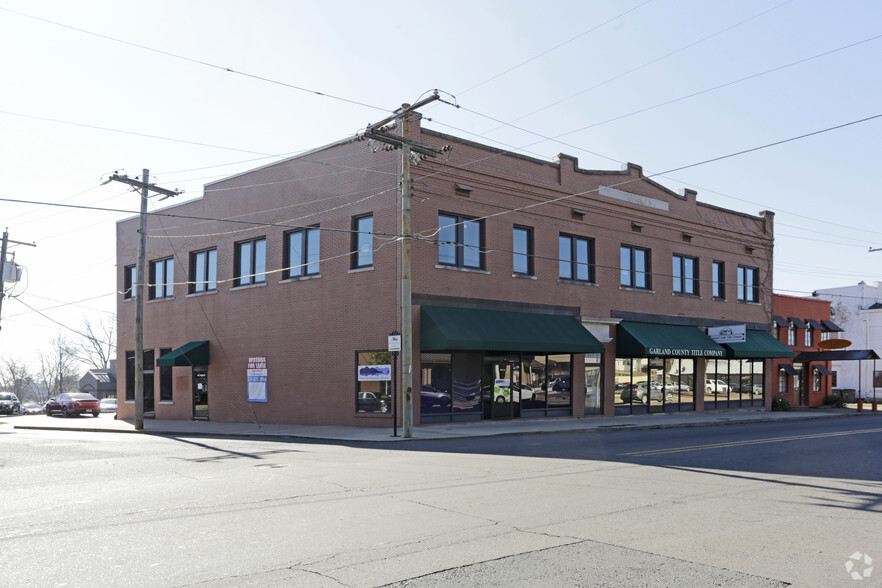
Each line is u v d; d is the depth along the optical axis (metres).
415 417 23.11
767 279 37.62
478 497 9.75
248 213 28.88
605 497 9.81
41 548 6.91
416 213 23.16
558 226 27.55
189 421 30.75
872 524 8.20
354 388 24.12
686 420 27.97
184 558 6.53
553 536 7.46
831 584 5.86
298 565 6.30
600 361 28.97
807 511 8.97
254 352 28.05
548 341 25.08
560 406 27.55
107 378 83.12
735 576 6.05
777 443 18.22
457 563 6.40
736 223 35.91
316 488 10.51
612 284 29.36
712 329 33.19
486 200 25.25
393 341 20.28
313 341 25.62
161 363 30.45
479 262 25.11
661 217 31.73
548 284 26.97
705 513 8.77
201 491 10.28
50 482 11.50
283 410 26.55
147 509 8.90
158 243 33.56
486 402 25.30
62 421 36.09
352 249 24.62
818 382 44.31
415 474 12.04
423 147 21.17
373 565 6.31
